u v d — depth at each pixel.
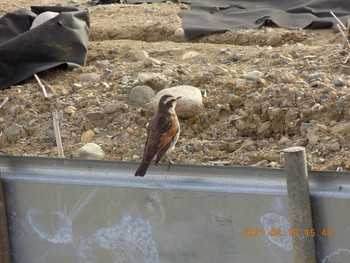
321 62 13.88
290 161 7.40
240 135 12.67
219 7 18.58
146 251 8.30
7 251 8.77
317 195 7.55
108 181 8.23
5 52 14.77
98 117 13.34
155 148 9.76
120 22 18.14
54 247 8.69
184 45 15.95
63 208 8.49
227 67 14.34
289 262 7.80
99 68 15.16
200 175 7.98
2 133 13.59
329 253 7.68
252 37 16.56
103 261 8.53
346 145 11.81
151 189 8.06
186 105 12.73
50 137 13.28
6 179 8.60
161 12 18.70
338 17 17.17
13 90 14.50
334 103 12.41
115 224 8.34
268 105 12.69
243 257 7.96
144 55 15.37
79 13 15.88
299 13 17.70
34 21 16.55
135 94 13.52
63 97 14.12
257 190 7.71
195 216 8.00
